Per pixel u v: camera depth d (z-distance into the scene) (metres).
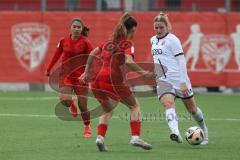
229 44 64.75
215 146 33.25
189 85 32.75
